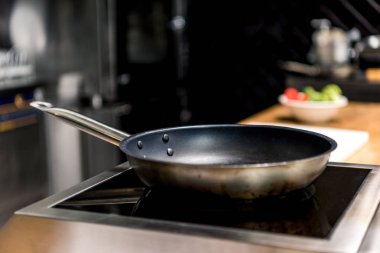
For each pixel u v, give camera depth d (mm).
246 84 4570
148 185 1010
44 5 3777
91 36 3715
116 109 3738
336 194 1029
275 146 1157
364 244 837
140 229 859
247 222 894
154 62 4148
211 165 903
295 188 964
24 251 924
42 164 3391
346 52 3539
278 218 910
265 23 4441
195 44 4555
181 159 1157
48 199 1007
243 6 4461
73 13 3730
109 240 875
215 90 4621
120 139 1107
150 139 1131
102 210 947
